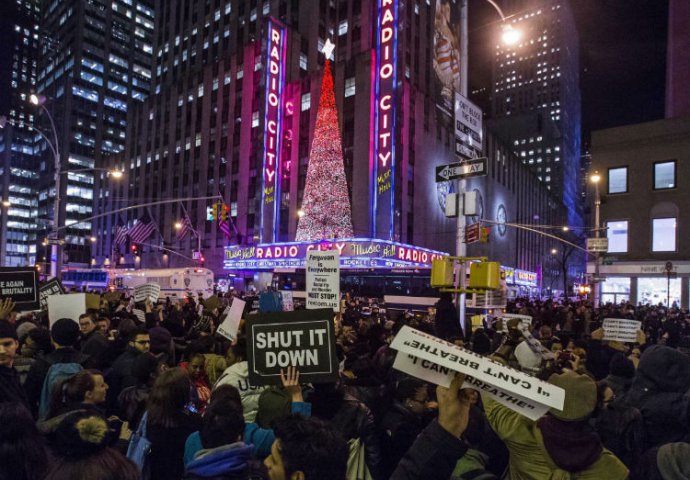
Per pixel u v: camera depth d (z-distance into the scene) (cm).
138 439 393
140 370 491
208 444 301
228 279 6612
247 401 476
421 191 6250
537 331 1419
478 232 1323
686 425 404
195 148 8019
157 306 1669
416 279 2923
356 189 5828
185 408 417
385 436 455
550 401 244
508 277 6544
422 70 6812
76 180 12138
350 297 2869
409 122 6166
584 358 813
